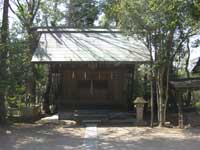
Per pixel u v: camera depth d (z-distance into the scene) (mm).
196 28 21484
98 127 21953
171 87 24500
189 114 25531
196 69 32656
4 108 23188
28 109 25344
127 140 17812
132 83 26719
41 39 27062
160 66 21984
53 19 36281
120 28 22047
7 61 21516
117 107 26344
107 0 29344
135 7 20500
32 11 31578
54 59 24125
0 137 18766
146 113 27250
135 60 23891
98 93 26734
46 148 16000
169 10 20172
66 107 26281
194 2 20094
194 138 18250
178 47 22438
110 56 24656
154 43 21703
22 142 17438
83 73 26734
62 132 20203
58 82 26891
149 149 15703
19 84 23141
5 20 23188
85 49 25703
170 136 18875
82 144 16828
